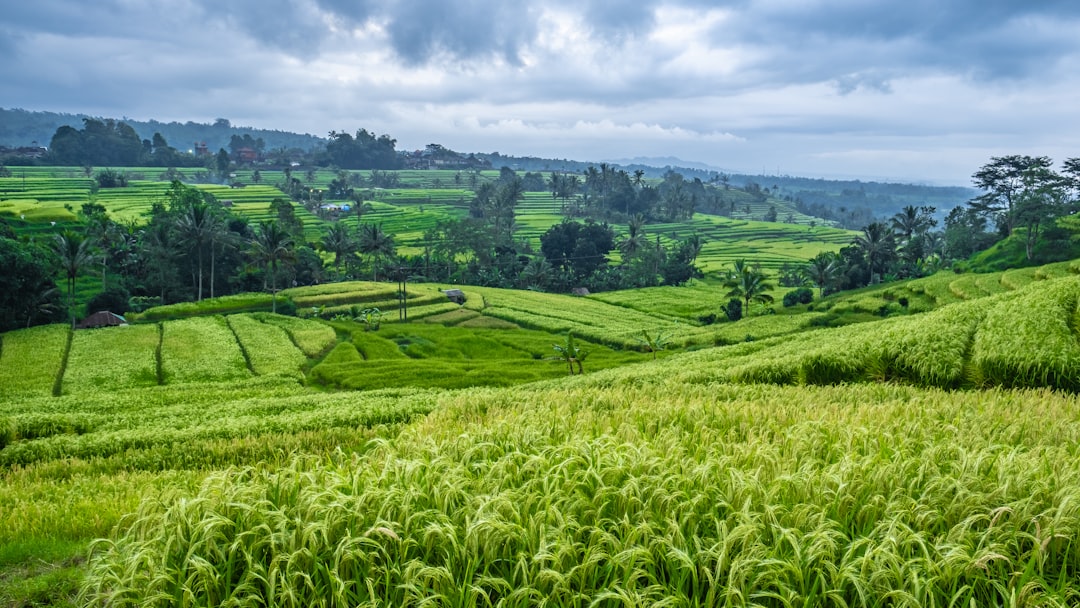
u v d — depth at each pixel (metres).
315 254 104.88
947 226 132.88
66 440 24.36
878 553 6.27
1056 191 102.56
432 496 7.82
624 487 7.64
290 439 21.06
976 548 6.65
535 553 6.68
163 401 39.56
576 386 29.62
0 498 15.15
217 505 7.50
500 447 10.34
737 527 6.49
